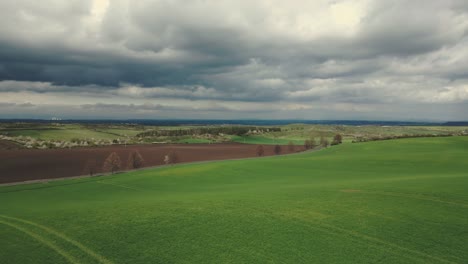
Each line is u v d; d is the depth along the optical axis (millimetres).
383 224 24938
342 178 56500
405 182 41281
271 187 45875
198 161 128375
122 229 24406
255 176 67312
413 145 122375
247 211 28484
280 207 29688
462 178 44188
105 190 59250
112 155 104062
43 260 19672
